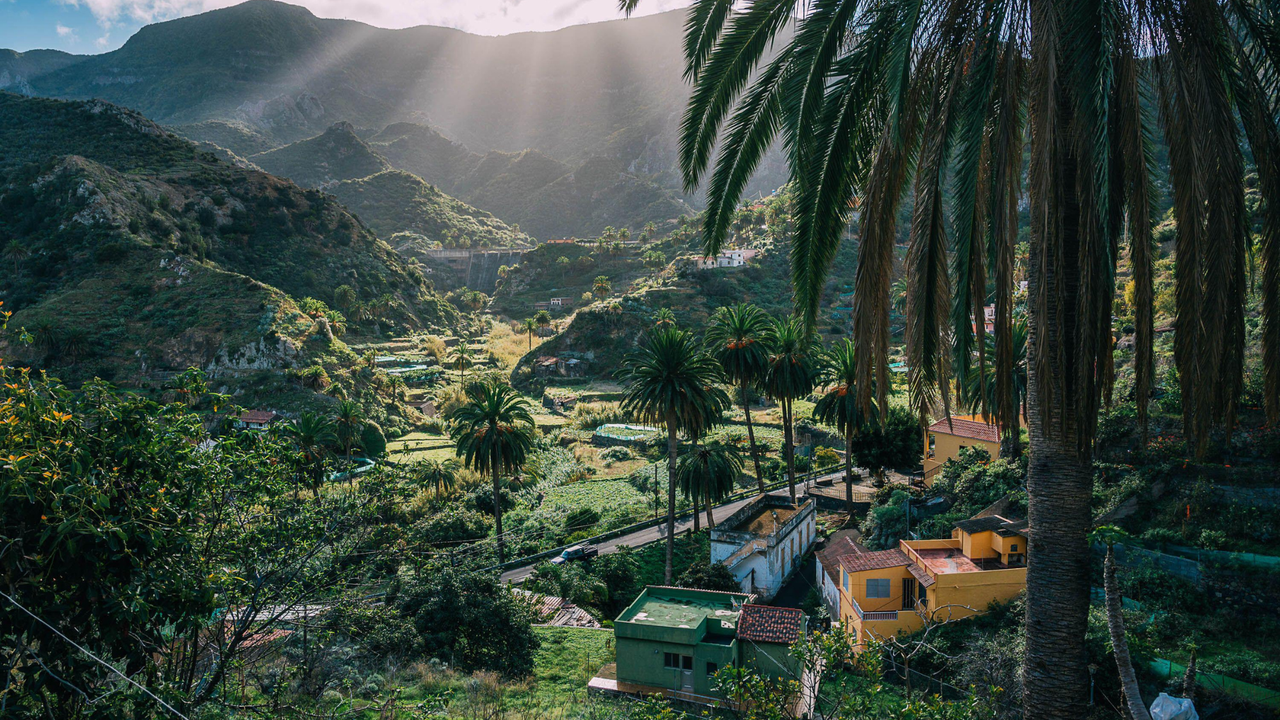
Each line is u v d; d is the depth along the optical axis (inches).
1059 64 266.8
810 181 352.8
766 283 5890.8
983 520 1219.9
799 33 331.3
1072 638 292.0
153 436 322.7
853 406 1873.8
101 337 3964.1
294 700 443.5
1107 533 292.2
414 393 5012.3
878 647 390.3
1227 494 1035.3
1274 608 866.8
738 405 4124.0
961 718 342.6
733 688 384.2
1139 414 270.1
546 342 5536.4
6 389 284.5
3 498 256.4
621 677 999.0
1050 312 280.2
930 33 301.9
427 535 1878.7
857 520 1948.8
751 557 1631.4
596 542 2078.0
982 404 311.9
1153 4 265.4
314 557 410.3
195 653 342.3
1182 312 256.8
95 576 274.2
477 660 1052.5
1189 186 253.4
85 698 275.0
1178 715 402.3
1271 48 279.1
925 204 299.9
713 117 398.0
